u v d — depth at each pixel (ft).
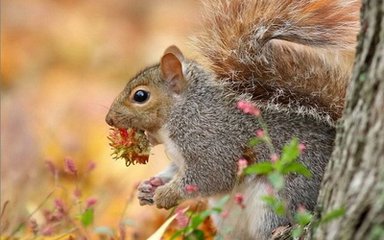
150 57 68.64
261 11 32.04
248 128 30.53
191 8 74.49
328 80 31.30
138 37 71.77
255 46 31.71
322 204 23.71
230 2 32.50
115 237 32.45
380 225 21.26
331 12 31.30
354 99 22.90
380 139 21.88
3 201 40.65
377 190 21.59
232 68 31.89
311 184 29.35
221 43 32.24
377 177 21.72
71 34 70.69
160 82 31.89
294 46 32.09
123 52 69.26
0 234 34.55
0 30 70.74
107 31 71.61
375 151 21.93
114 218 40.24
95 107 58.80
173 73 31.76
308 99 30.94
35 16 72.84
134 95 32.04
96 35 70.85
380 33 22.40
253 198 29.60
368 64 22.62
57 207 32.86
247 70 31.71
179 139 31.40
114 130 32.45
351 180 22.39
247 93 31.22
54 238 33.45
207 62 32.53
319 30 31.24
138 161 32.37
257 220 29.40
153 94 31.83
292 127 30.19
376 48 22.45
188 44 33.50
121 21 74.33
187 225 27.45
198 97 31.48
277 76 31.45
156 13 75.56
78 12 74.84
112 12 75.77
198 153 31.04
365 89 22.50
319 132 30.14
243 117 30.66
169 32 72.54
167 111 31.68
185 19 73.26
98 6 76.23
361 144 22.30
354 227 21.85
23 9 73.36
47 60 67.97
